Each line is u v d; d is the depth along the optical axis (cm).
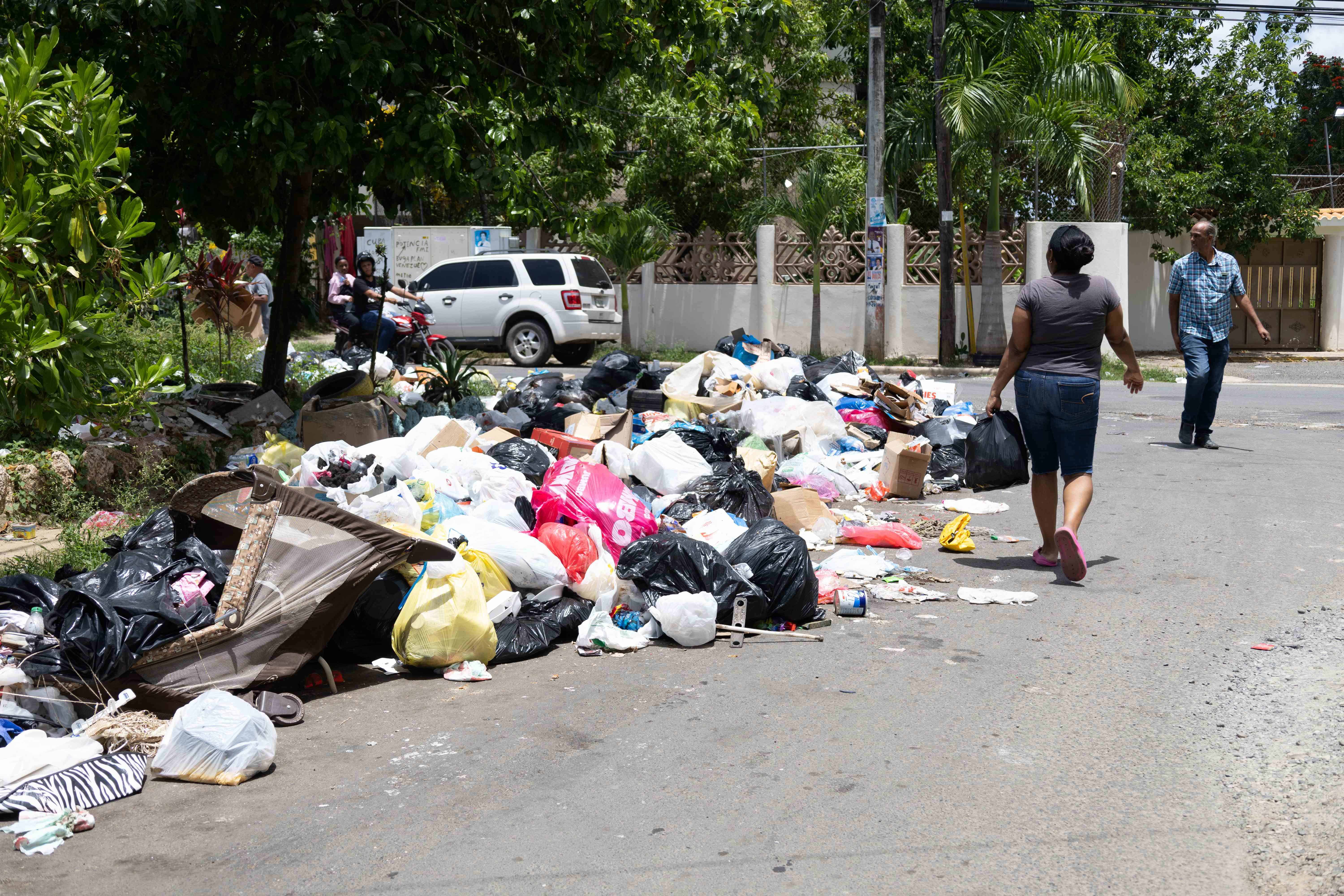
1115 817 363
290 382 1264
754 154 2423
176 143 989
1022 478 840
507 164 1033
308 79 908
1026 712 456
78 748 416
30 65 508
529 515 684
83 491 803
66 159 523
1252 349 2539
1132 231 2372
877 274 2084
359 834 362
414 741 439
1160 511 834
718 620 575
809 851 344
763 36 1112
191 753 409
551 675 516
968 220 2220
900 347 2216
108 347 558
